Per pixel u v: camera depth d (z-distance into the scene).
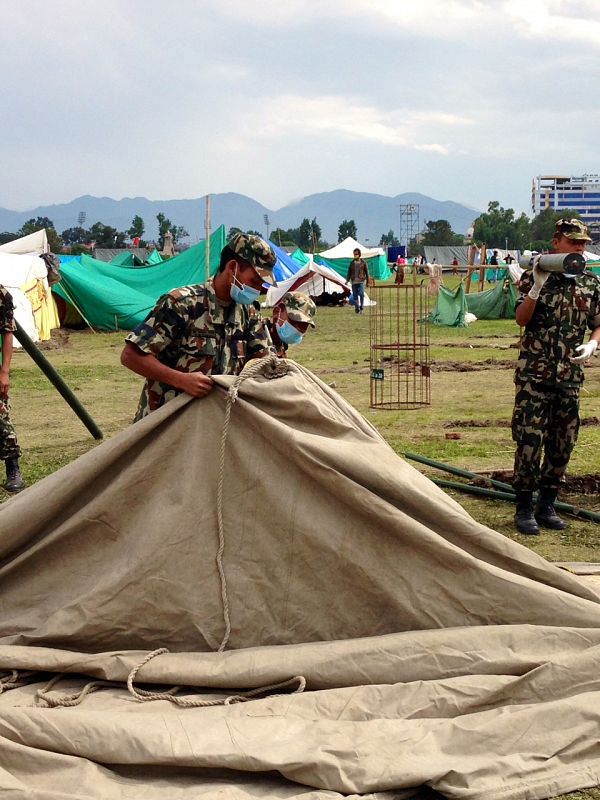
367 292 44.06
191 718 3.75
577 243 6.69
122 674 4.18
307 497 4.45
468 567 4.36
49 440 10.89
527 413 6.93
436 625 4.35
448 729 3.71
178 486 4.50
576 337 6.87
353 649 4.15
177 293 4.77
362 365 18.55
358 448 4.53
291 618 4.42
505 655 4.12
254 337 5.01
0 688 4.15
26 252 24.14
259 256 4.73
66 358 20.22
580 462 9.28
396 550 4.41
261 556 4.45
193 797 3.34
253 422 4.48
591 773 3.58
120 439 4.49
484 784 3.48
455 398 14.01
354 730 3.71
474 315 30.05
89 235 125.62
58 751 3.55
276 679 4.10
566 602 4.34
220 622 4.43
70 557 4.55
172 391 4.76
